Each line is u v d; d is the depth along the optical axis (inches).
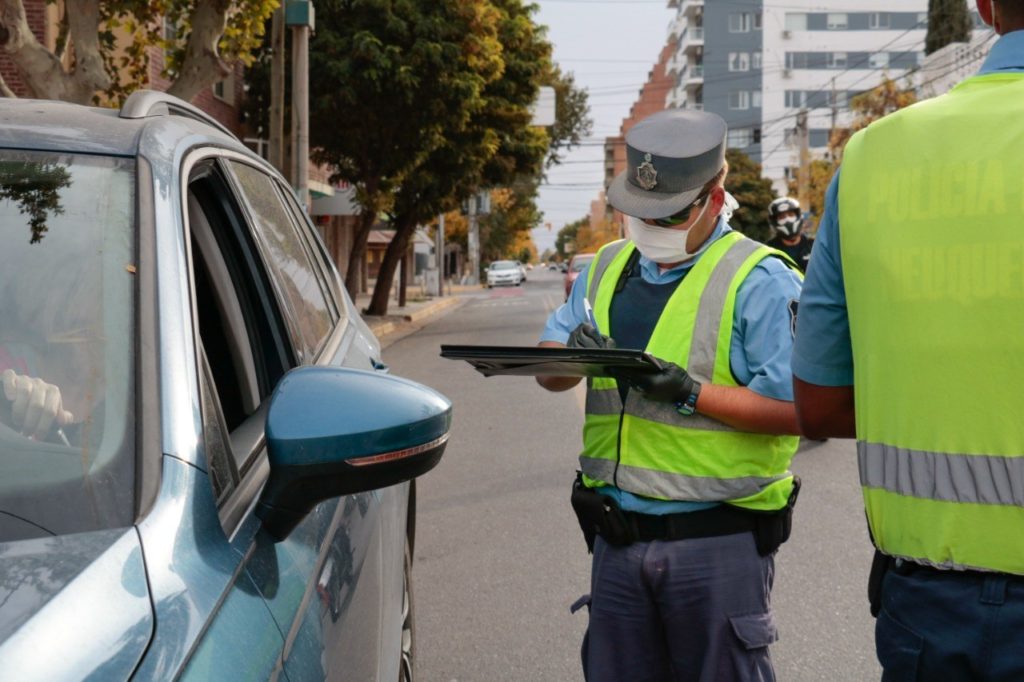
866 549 205.8
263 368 94.6
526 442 321.7
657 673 98.4
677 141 90.2
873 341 60.9
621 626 96.4
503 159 1078.4
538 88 992.9
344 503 82.2
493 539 217.0
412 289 2110.0
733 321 91.6
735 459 91.0
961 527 57.4
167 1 408.8
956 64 1464.1
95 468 56.3
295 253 116.4
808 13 3272.6
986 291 56.1
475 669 154.5
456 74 778.8
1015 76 58.7
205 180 94.6
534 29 968.3
